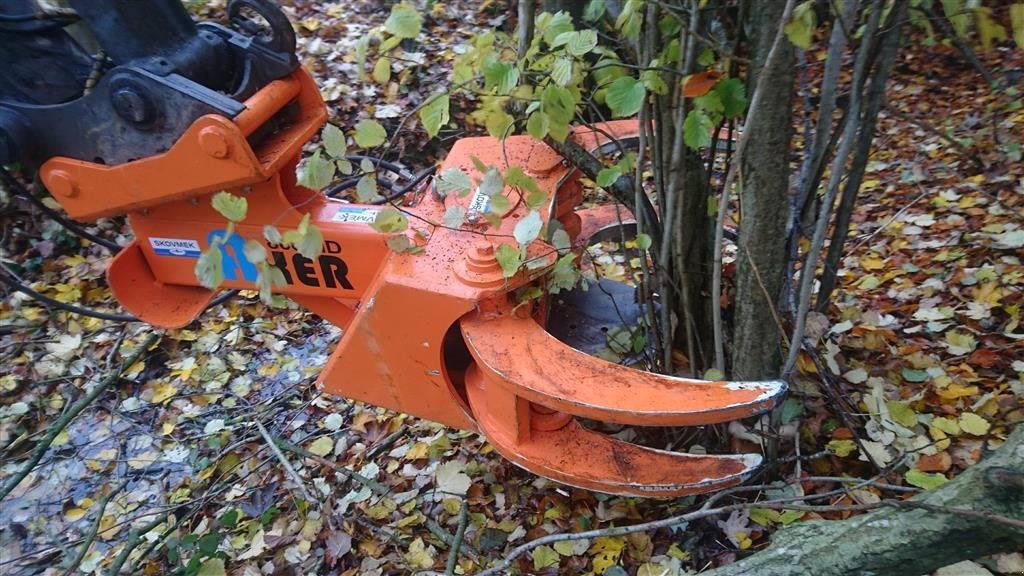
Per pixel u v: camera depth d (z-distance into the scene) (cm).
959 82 445
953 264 295
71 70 169
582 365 161
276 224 182
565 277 173
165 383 289
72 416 258
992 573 174
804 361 229
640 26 158
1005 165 357
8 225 340
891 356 247
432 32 481
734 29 169
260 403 277
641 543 200
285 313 320
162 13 160
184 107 155
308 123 184
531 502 219
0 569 223
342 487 236
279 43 171
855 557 147
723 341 210
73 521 238
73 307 225
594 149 218
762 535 197
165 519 223
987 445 196
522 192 179
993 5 432
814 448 214
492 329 170
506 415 173
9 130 160
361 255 183
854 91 148
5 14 159
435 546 211
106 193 171
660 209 183
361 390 192
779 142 150
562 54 158
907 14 161
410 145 401
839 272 304
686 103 160
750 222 161
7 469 258
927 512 140
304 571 209
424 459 241
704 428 209
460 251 176
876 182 373
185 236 189
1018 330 253
